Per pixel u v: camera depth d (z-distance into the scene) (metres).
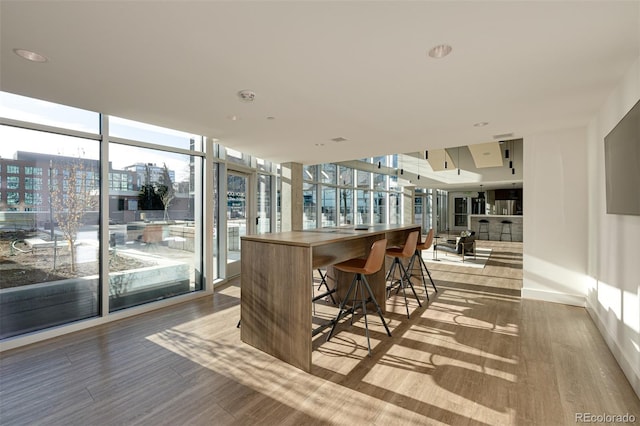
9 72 2.34
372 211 11.79
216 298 4.49
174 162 4.37
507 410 2.01
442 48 2.03
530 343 2.99
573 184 4.11
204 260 4.68
